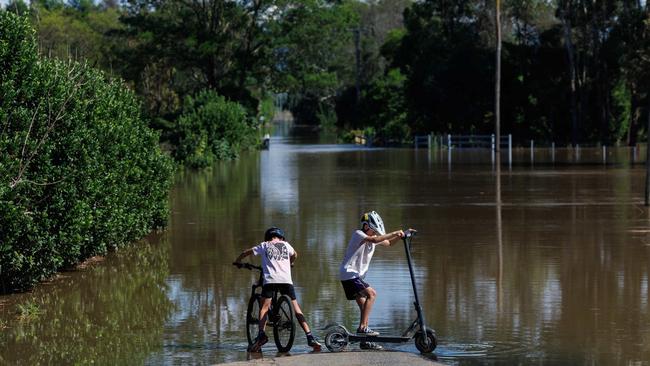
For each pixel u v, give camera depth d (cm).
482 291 2475
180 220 4122
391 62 16912
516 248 3206
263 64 12838
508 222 3912
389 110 13875
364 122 15112
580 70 12569
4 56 2444
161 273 2816
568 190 5400
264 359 1775
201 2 12475
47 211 2538
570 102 12544
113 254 3188
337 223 3953
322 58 13262
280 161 9156
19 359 1834
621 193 5175
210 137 9456
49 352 1888
